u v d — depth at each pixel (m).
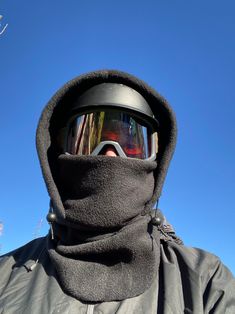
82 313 0.37
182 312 0.37
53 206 0.45
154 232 0.43
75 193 0.45
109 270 0.40
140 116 0.46
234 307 0.38
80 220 0.42
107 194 0.42
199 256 0.43
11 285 0.40
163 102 0.46
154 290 0.39
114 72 0.45
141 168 0.44
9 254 0.47
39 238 0.49
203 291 0.39
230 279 0.41
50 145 0.49
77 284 0.38
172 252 0.44
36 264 0.43
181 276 0.41
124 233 0.39
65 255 0.41
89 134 0.45
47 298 0.38
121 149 0.44
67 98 0.48
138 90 0.47
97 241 0.40
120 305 0.37
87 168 0.43
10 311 0.37
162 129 0.49
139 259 0.39
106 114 0.46
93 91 0.46
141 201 0.43
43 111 0.47
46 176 0.45
